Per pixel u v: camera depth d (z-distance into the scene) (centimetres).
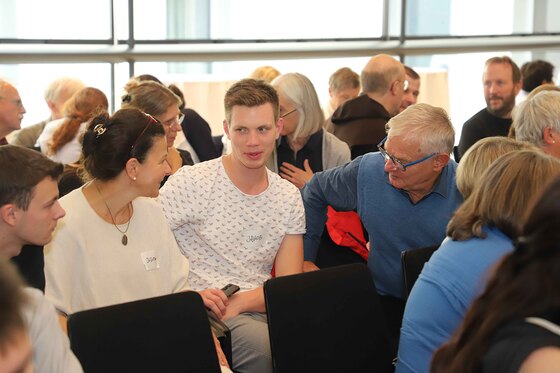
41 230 193
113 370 197
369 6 643
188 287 258
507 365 113
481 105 683
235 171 274
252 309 266
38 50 514
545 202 118
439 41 663
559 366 108
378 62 446
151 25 564
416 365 190
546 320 114
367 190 290
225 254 275
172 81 574
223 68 593
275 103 271
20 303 106
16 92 425
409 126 263
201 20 581
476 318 123
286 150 384
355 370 239
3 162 188
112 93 553
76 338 193
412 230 283
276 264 286
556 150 294
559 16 703
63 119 424
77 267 231
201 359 211
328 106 558
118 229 240
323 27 630
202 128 447
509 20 687
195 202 270
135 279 241
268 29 610
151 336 205
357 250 328
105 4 541
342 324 239
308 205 306
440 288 188
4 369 102
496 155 234
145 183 237
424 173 268
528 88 581
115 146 231
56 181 196
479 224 187
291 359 228
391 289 295
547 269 115
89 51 535
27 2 509
